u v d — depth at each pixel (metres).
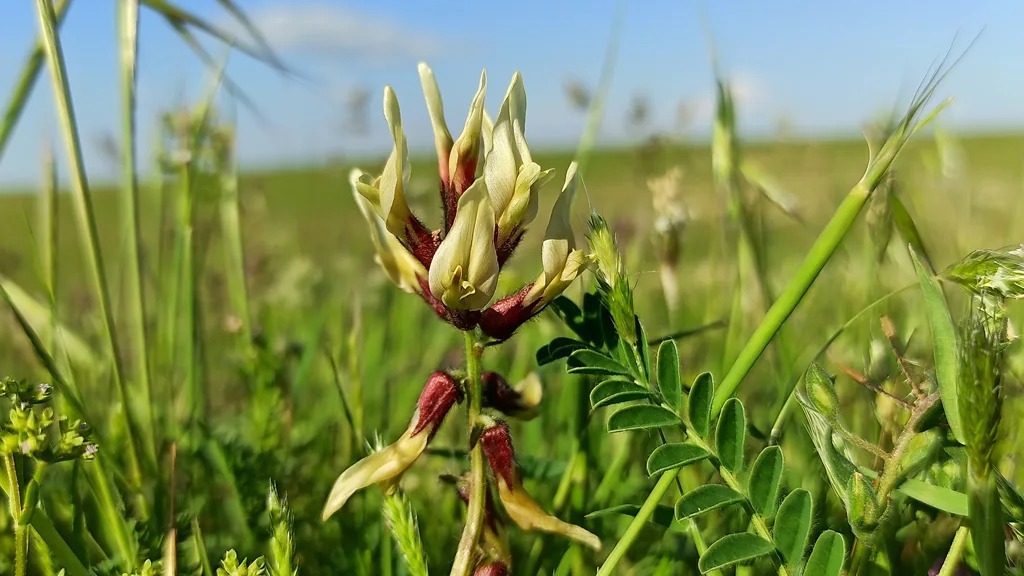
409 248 0.11
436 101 0.12
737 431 0.10
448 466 0.18
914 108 0.10
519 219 0.11
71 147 0.14
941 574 0.10
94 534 0.14
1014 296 0.08
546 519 0.11
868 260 0.19
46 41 0.14
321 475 0.18
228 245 0.26
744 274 0.19
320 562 0.16
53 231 0.16
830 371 0.18
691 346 0.25
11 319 0.25
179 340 0.23
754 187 0.19
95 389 0.22
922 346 0.18
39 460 0.09
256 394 0.18
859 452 0.13
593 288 0.14
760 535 0.10
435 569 0.16
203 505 0.18
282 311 0.34
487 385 0.12
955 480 0.10
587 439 0.14
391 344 0.28
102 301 0.15
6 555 0.12
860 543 0.10
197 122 0.21
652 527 0.16
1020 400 0.14
